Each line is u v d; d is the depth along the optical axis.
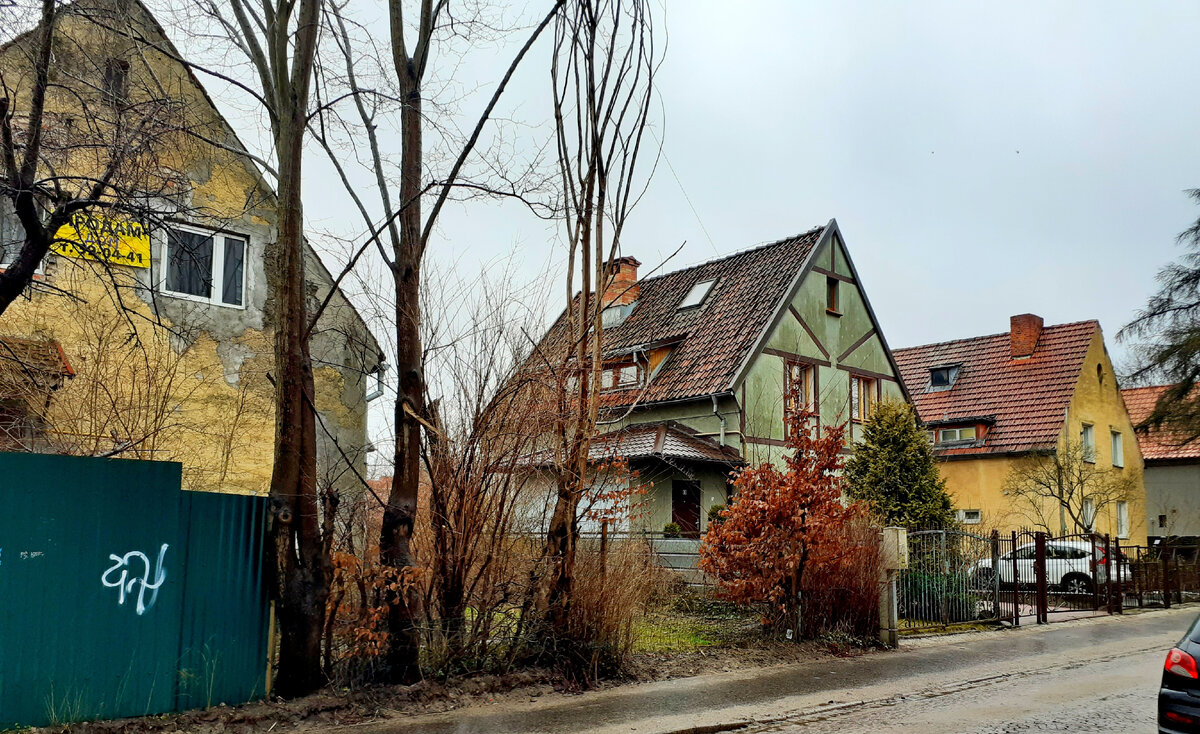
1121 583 20.20
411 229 9.53
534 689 9.40
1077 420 30.08
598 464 11.35
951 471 30.36
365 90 9.12
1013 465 28.70
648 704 9.07
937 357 34.56
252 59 9.07
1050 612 19.19
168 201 10.97
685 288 26.97
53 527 7.20
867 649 13.01
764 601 12.88
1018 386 31.14
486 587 9.70
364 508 9.84
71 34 11.27
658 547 16.78
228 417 13.77
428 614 9.32
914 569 15.56
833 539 12.98
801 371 23.89
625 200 10.70
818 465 12.90
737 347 22.47
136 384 11.07
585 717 8.44
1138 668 12.15
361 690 8.48
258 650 8.23
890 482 18.56
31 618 7.03
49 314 12.14
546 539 10.15
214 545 8.03
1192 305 27.84
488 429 9.67
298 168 8.55
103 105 10.34
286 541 8.30
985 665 12.00
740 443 21.36
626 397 13.48
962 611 16.02
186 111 11.42
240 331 14.11
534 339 9.98
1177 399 27.91
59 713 7.09
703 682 10.29
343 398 15.20
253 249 14.43
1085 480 26.80
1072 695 10.06
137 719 7.39
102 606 7.38
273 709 7.88
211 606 7.97
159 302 13.27
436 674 9.16
